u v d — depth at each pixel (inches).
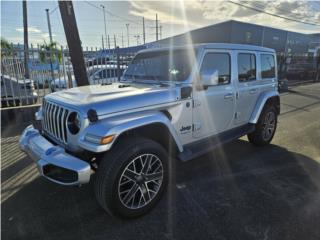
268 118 192.2
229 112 155.1
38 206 116.6
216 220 106.0
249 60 168.4
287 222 104.2
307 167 157.1
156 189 112.1
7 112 253.8
